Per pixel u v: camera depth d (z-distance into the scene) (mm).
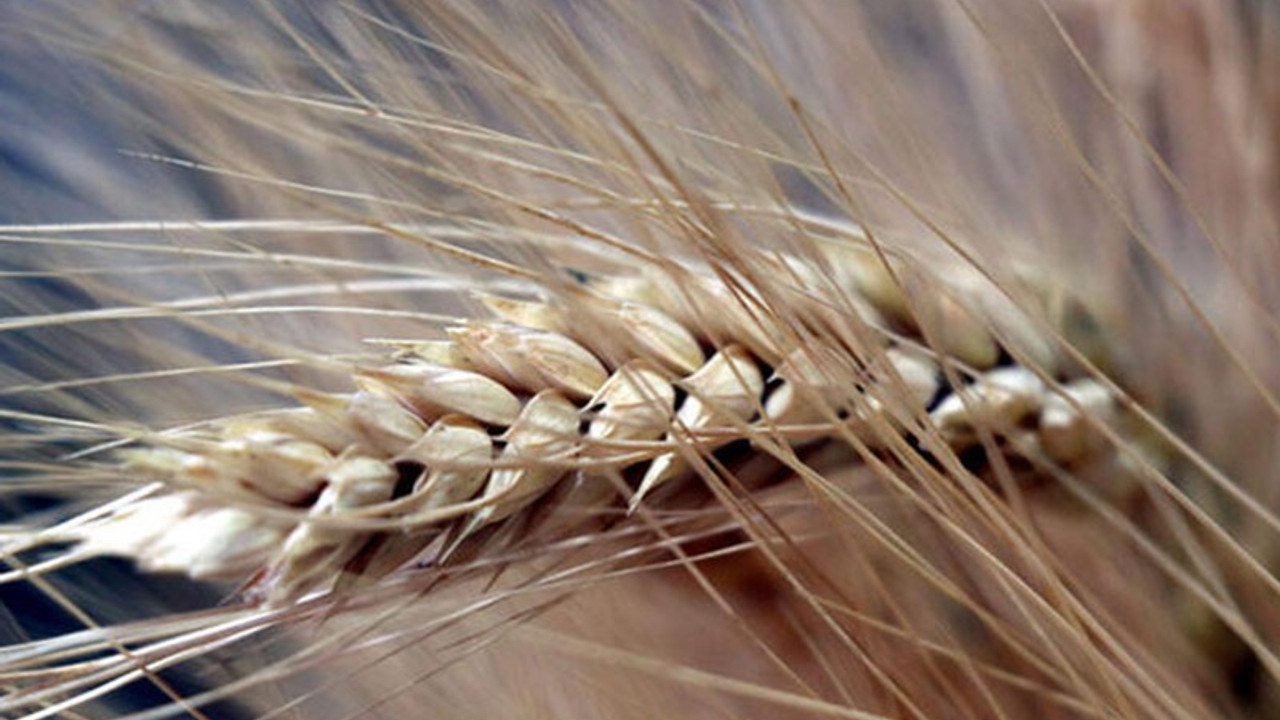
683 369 192
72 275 198
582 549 197
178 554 172
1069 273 225
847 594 213
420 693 244
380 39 219
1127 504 215
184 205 243
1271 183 235
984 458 209
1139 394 213
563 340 187
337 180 231
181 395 242
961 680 222
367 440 177
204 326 178
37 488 185
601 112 206
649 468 194
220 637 182
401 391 180
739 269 188
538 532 190
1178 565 218
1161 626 219
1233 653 218
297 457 173
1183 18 242
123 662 182
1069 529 218
